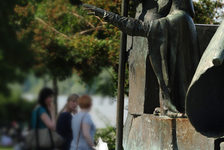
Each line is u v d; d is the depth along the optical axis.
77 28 18.78
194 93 7.43
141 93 8.92
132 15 14.96
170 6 8.61
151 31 8.27
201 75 7.24
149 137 8.48
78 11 18.14
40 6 19.55
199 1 16.25
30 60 17.33
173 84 8.36
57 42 18.80
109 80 18.41
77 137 12.19
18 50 18.06
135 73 9.07
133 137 9.08
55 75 20.03
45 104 12.08
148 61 8.79
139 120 8.95
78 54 18.72
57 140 12.03
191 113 7.50
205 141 7.86
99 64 17.72
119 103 9.09
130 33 8.39
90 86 20.64
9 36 19.30
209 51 7.28
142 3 8.95
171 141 8.09
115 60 16.31
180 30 8.26
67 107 12.86
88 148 12.14
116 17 8.42
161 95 8.48
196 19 16.25
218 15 16.31
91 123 12.24
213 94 7.49
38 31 19.06
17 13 19.89
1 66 15.88
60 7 18.62
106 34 17.28
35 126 12.01
